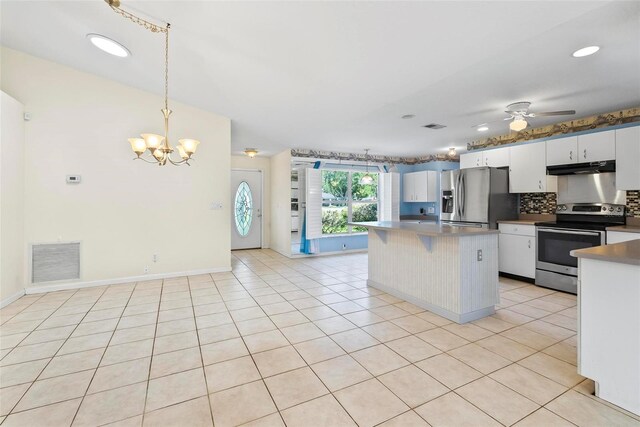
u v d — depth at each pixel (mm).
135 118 4195
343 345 2441
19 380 1959
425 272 3266
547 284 4012
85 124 3951
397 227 3490
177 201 4527
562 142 4117
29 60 3668
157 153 2893
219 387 1893
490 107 3828
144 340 2531
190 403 1743
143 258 4332
